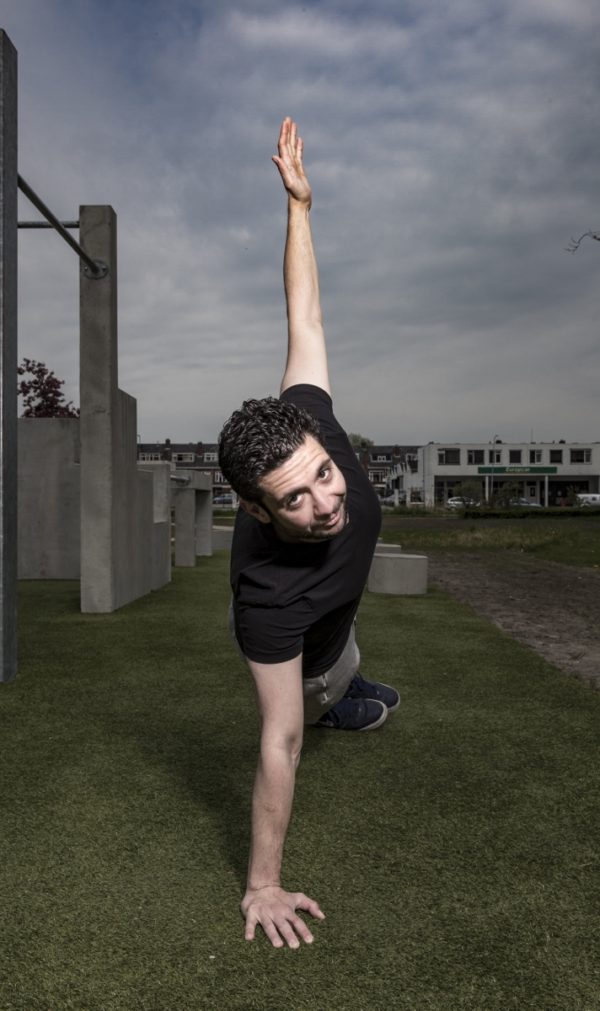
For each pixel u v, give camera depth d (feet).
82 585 18.26
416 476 258.98
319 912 4.76
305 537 4.36
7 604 11.33
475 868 5.48
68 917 4.81
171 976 4.21
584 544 52.01
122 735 8.62
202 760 7.78
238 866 5.51
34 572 28.27
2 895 5.07
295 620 4.65
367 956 4.41
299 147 7.31
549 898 5.08
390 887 5.20
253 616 4.66
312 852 5.69
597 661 13.28
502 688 10.96
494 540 55.83
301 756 7.88
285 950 4.47
